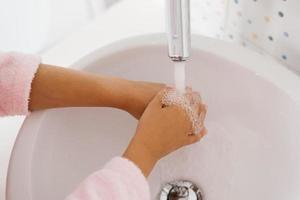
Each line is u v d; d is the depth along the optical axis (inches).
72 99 22.5
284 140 20.9
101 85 22.7
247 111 23.5
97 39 32.4
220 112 24.8
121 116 25.2
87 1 42.0
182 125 21.6
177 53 18.4
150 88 23.5
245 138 23.5
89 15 43.2
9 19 37.4
